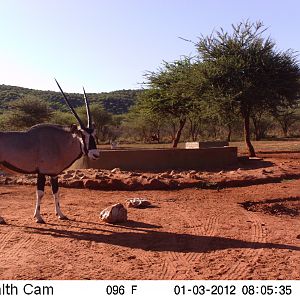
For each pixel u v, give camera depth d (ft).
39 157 33.99
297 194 47.70
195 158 66.54
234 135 208.85
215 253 27.50
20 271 23.86
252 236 31.42
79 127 34.30
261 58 83.66
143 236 31.19
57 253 27.20
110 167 63.16
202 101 84.38
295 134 225.97
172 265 25.26
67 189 50.67
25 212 38.37
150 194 47.70
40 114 194.18
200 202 43.62
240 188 51.52
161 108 106.32
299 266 25.03
